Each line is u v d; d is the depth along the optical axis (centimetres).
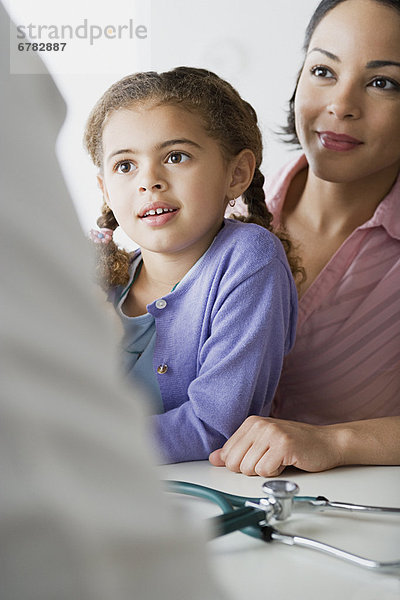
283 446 60
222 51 95
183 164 72
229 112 77
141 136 72
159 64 101
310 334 89
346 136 86
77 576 18
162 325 75
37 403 18
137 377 75
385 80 85
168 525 19
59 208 19
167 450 66
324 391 90
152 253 77
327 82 86
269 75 94
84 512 18
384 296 88
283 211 95
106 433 19
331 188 89
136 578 19
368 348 88
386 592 35
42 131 20
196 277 75
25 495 18
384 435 64
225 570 38
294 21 91
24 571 18
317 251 91
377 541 42
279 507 43
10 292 18
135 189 73
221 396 68
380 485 57
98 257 77
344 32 84
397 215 87
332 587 36
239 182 79
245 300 71
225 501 47
